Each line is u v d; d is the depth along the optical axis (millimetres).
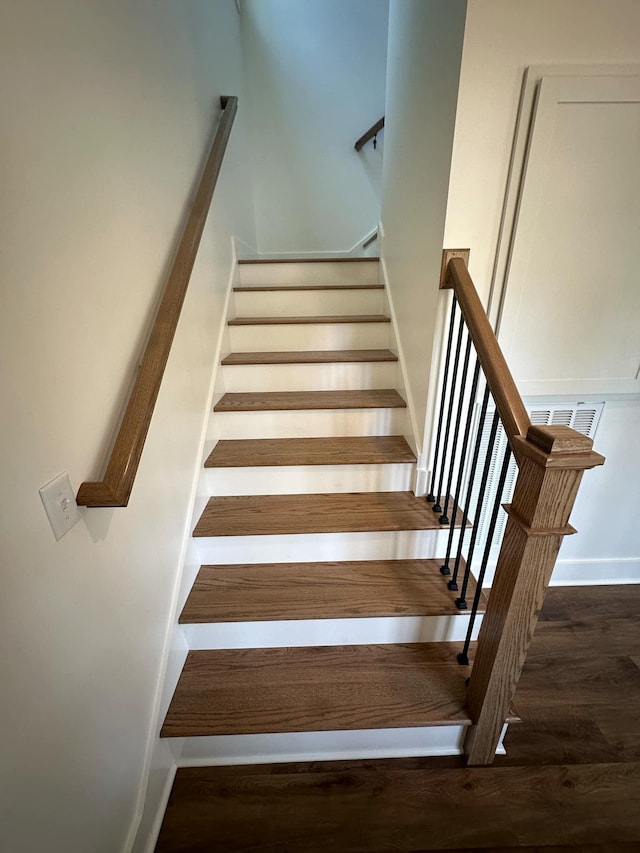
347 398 1813
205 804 1143
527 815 1124
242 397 1865
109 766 864
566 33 1059
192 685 1261
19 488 605
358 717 1180
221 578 1454
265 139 2971
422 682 1266
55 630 685
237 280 2348
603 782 1200
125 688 938
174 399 1294
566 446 774
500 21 1039
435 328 1384
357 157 3047
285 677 1281
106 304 883
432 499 1614
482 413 1098
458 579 1457
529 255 1282
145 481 1066
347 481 1659
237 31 2498
